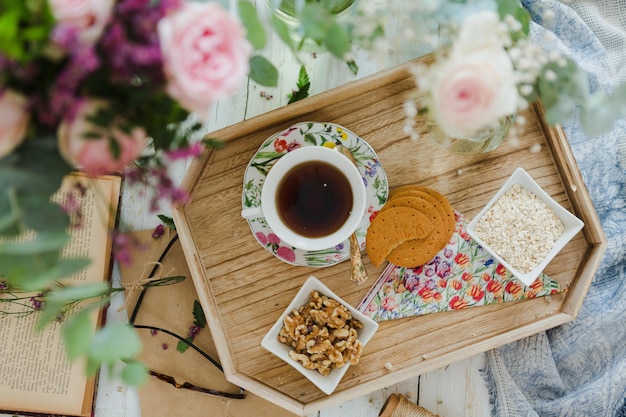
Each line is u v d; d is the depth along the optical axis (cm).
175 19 50
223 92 51
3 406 87
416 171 83
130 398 89
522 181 82
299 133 80
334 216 79
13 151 54
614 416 92
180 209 82
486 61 57
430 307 83
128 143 54
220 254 83
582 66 91
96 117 52
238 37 51
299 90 83
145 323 89
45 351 87
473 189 83
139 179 59
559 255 84
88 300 86
